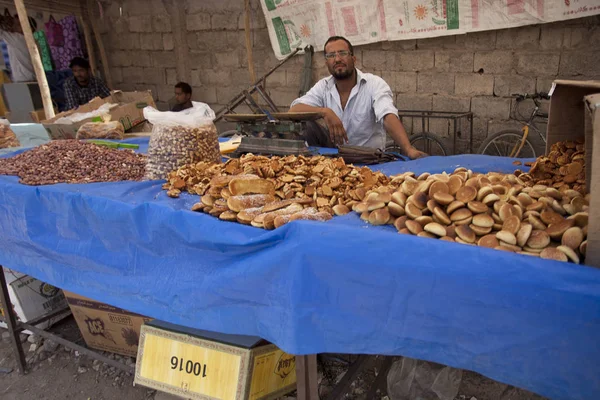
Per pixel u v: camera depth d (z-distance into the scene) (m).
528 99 4.14
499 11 3.95
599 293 0.78
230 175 1.58
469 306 0.88
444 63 4.44
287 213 1.24
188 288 1.25
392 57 4.67
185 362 1.55
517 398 1.73
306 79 4.98
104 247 1.50
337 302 1.01
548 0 3.72
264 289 1.09
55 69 6.14
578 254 0.91
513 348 0.87
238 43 5.56
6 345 2.32
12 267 1.80
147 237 1.37
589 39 3.79
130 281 1.41
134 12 6.11
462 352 0.92
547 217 1.01
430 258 0.92
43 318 2.22
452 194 1.15
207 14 5.63
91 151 2.10
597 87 1.15
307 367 1.12
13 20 5.62
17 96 5.47
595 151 0.82
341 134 2.61
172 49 6.02
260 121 2.16
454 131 4.28
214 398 1.50
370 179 1.51
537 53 4.01
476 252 0.90
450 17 4.16
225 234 1.19
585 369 0.81
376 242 0.98
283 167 1.64
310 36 4.95
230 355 1.48
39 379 2.05
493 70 4.23
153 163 1.85
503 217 1.03
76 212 1.54
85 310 2.08
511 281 0.84
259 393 1.52
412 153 2.43
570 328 0.81
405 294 0.94
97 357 1.87
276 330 1.08
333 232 1.02
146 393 1.92
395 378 1.70
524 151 4.18
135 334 2.01
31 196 1.64
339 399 1.50
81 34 6.46
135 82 6.48
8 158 2.14
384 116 2.81
